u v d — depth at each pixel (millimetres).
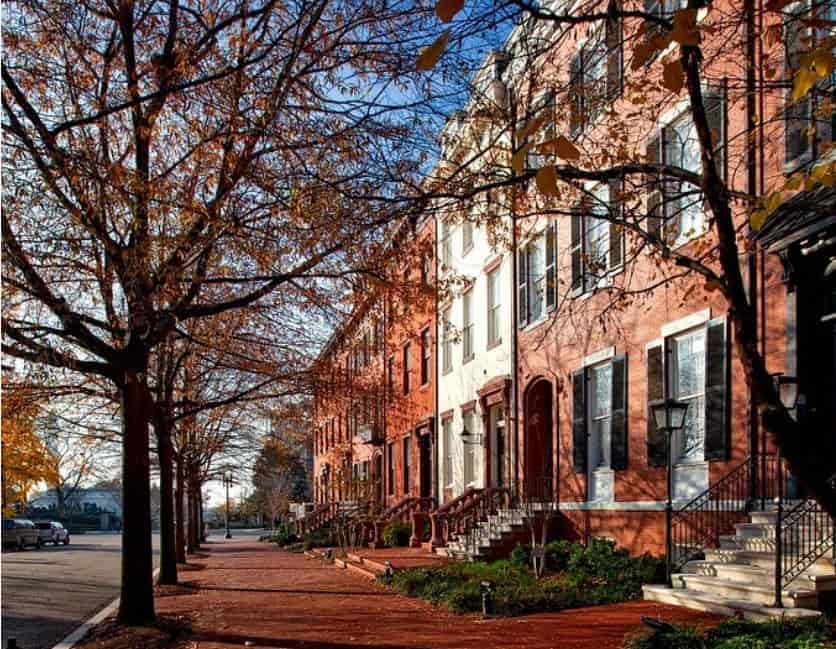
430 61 3738
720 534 12750
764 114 11609
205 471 38375
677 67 4566
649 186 10078
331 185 9258
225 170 10023
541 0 8391
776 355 11773
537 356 20125
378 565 19922
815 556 9969
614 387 16250
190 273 12172
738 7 10727
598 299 16750
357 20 9781
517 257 21375
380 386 18328
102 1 10680
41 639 12820
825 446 10852
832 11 10242
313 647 10500
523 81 9883
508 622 11484
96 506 97562
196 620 13430
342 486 32250
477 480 24297
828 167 4961
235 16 9547
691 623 9734
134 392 12906
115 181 9406
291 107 9914
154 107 10016
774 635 8227
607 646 9203
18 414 14352
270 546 43281
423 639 10586
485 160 9867
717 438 12875
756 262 12219
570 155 3930
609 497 16703
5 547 41719
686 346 14320
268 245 10781
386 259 11578
